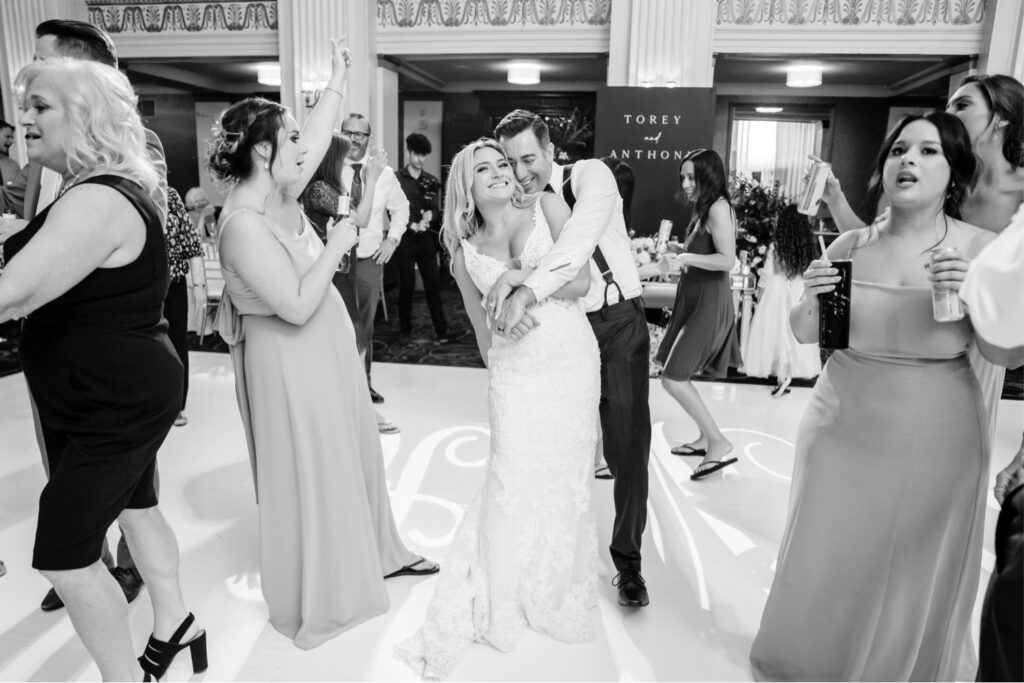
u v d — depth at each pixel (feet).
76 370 5.35
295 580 7.47
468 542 7.55
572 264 6.73
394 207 15.76
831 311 5.81
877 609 6.10
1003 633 3.63
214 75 35.99
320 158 8.02
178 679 6.75
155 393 5.65
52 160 5.43
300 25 22.20
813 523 6.28
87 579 5.52
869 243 6.15
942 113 5.62
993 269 3.71
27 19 23.16
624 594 8.10
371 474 8.21
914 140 5.60
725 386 18.24
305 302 6.91
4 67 23.47
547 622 7.45
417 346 23.00
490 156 6.92
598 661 7.15
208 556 9.14
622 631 7.68
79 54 6.98
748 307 19.70
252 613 7.90
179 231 8.75
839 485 6.12
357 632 7.54
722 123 36.37
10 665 6.97
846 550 6.12
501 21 22.25
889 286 5.81
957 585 5.98
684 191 12.09
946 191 5.79
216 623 7.71
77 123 5.23
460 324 27.25
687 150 20.52
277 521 7.38
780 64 30.40
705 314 11.65
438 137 37.88
